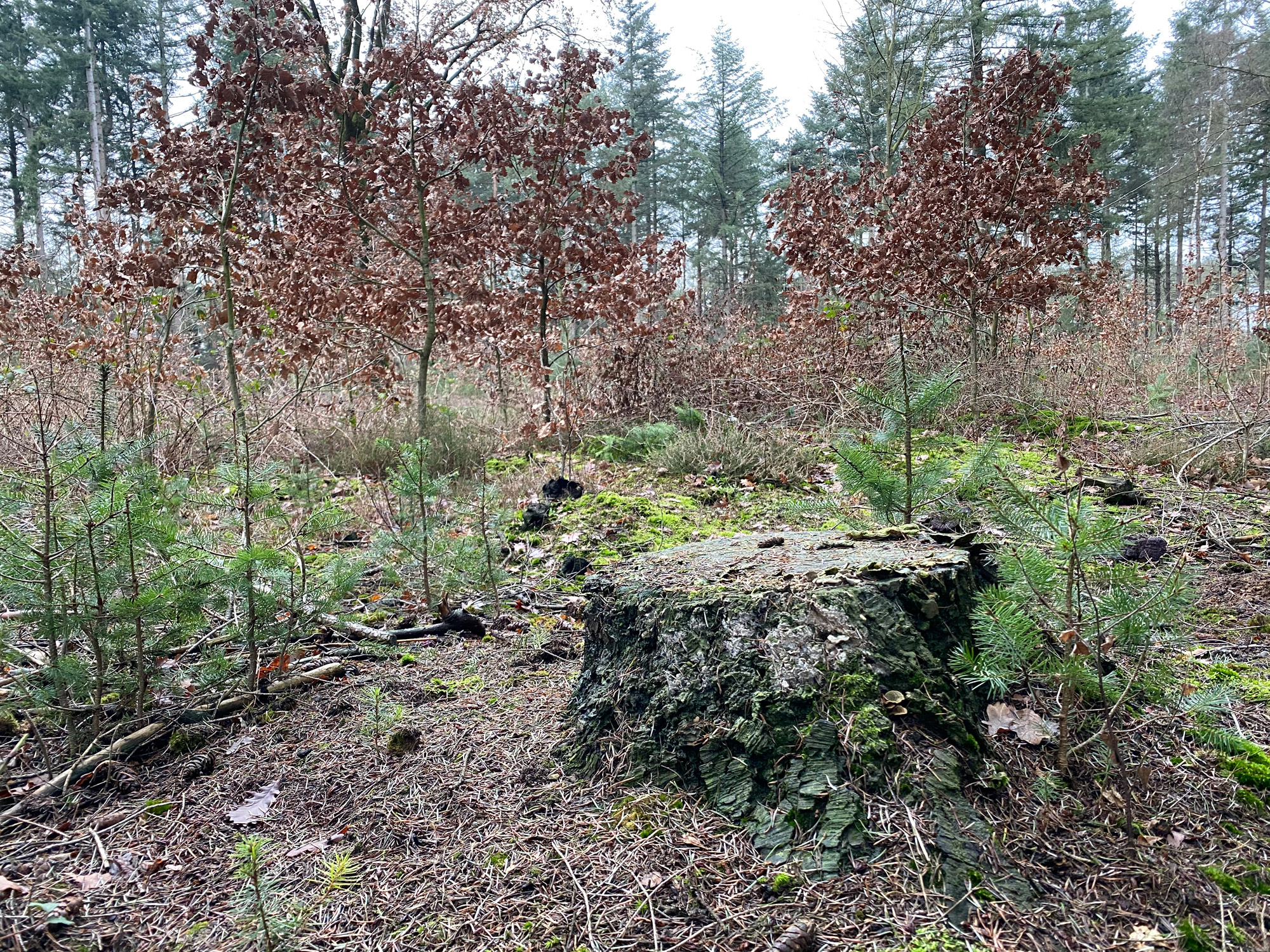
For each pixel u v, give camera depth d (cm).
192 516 391
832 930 161
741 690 211
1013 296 845
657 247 884
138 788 229
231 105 556
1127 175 2803
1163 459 598
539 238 795
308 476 476
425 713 270
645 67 3484
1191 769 209
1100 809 193
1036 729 211
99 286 677
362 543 461
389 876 187
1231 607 342
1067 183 855
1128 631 207
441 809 213
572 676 296
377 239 827
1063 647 218
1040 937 158
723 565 255
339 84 728
